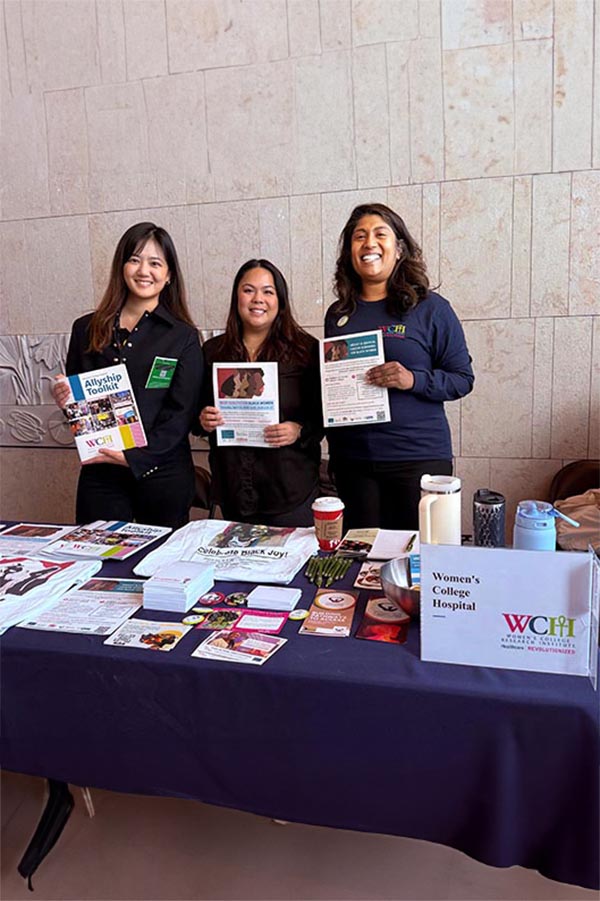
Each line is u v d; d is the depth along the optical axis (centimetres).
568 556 104
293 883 155
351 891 153
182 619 130
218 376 223
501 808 104
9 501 371
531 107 280
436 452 228
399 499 229
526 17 274
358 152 300
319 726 111
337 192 305
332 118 300
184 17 307
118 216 332
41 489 365
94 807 182
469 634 110
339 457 238
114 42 317
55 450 358
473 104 285
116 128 324
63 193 336
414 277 221
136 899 152
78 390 213
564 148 281
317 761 113
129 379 222
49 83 327
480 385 309
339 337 214
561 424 303
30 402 357
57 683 122
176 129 318
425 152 294
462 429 315
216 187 318
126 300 232
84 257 340
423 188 297
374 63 291
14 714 127
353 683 107
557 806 103
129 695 119
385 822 113
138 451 217
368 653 115
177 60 311
